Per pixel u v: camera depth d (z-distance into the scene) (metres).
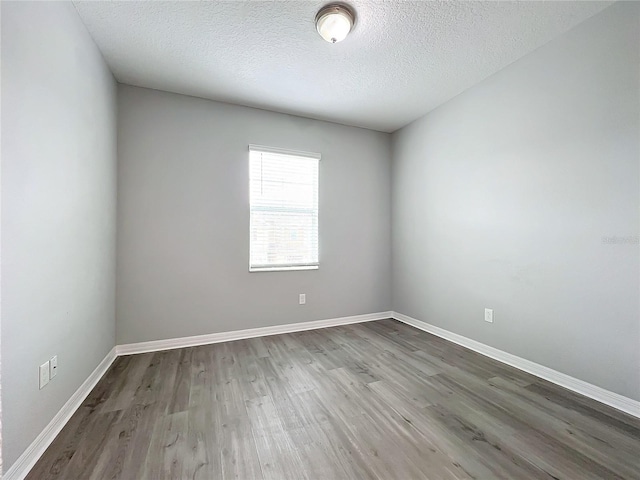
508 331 2.47
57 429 1.54
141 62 2.36
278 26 1.96
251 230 3.20
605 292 1.86
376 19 1.89
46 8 1.46
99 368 2.19
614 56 1.80
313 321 3.49
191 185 2.91
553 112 2.14
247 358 2.58
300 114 3.36
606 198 1.86
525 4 1.78
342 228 3.68
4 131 1.16
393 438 1.52
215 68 2.45
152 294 2.76
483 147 2.69
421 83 2.72
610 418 1.69
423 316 3.44
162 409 1.78
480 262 2.73
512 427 1.61
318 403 1.85
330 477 1.26
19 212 1.25
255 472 1.29
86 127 1.95
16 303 1.23
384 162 3.94
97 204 2.15
